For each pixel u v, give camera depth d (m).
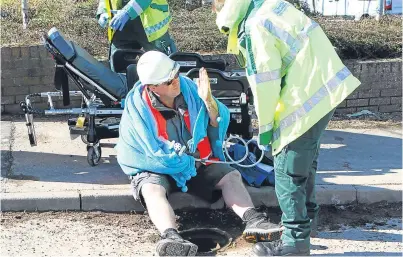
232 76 8.14
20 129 9.83
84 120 8.16
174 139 6.89
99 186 7.58
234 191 6.79
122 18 9.08
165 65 6.55
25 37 11.38
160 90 6.65
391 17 14.37
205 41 11.84
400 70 11.68
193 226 7.14
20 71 10.52
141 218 7.25
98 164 8.38
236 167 7.57
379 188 7.74
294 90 5.56
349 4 16.91
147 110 6.78
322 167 8.49
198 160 6.94
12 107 10.62
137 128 6.76
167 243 5.85
